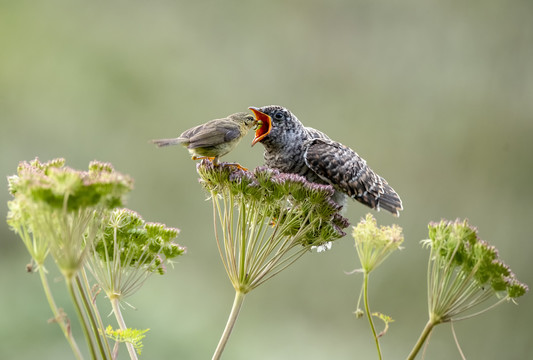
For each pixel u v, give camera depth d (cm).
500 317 1537
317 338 1454
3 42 1719
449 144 1809
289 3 1941
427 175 1789
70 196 326
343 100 1884
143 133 1748
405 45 1928
